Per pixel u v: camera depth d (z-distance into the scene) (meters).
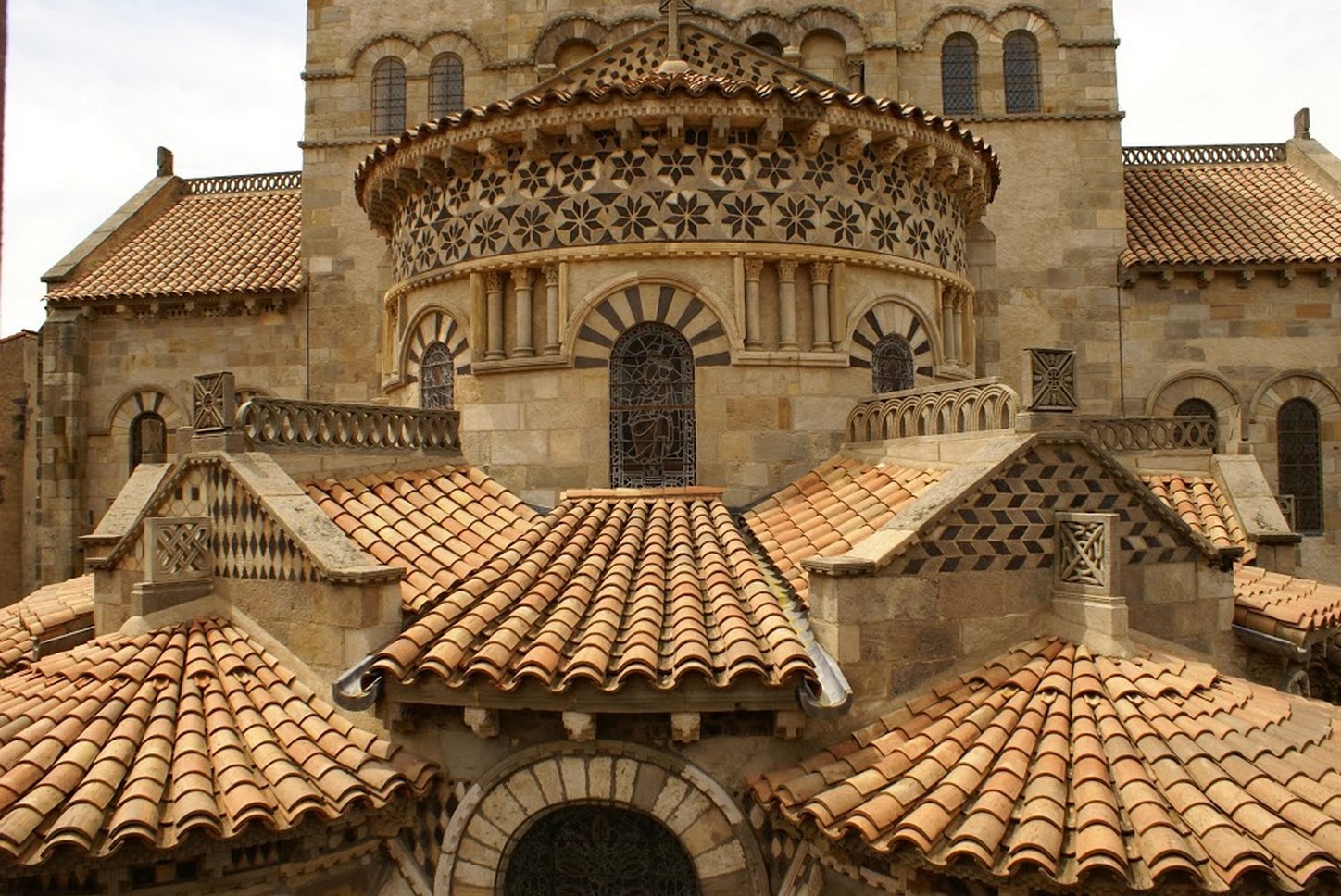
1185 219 27.80
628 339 14.84
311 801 9.02
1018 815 8.21
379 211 17.73
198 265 28.94
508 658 9.73
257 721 10.00
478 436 15.40
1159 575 11.28
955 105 27.48
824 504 13.31
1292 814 8.04
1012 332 26.62
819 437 14.91
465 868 10.32
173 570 11.71
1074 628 10.47
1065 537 10.73
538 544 12.66
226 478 11.98
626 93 13.98
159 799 8.74
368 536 12.16
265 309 27.91
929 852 8.05
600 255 14.61
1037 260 26.75
